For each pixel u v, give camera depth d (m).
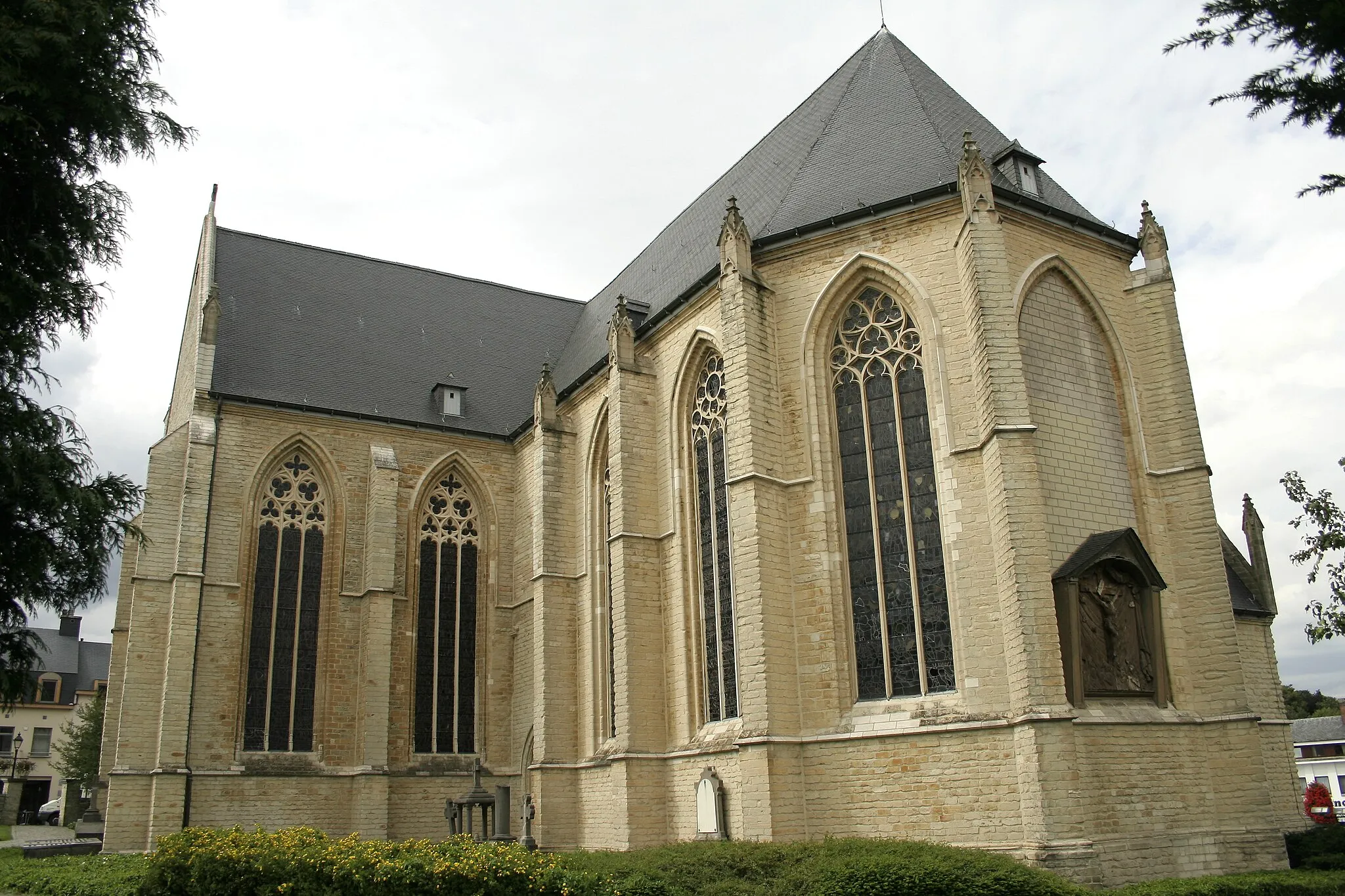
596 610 43.38
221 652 43.84
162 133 23.33
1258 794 29.48
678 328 40.16
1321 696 150.25
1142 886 24.92
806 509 33.41
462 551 50.72
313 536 47.62
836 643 31.94
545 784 41.75
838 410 34.28
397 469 48.16
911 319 33.41
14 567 20.59
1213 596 31.36
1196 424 32.88
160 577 43.88
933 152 36.22
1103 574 29.88
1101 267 34.62
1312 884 26.05
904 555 31.89
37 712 108.25
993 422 29.67
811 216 36.62
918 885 20.89
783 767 30.83
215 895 22.59
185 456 45.75
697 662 37.44
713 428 38.47
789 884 22.28
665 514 39.66
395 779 45.66
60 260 21.92
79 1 21.44
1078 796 26.38
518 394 55.81
